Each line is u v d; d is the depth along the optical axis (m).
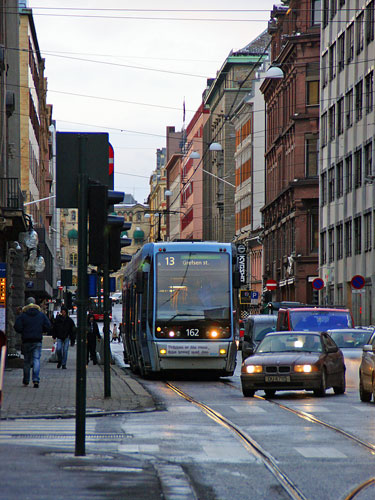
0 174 76.94
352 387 56.81
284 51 160.25
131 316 73.94
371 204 120.94
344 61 134.38
